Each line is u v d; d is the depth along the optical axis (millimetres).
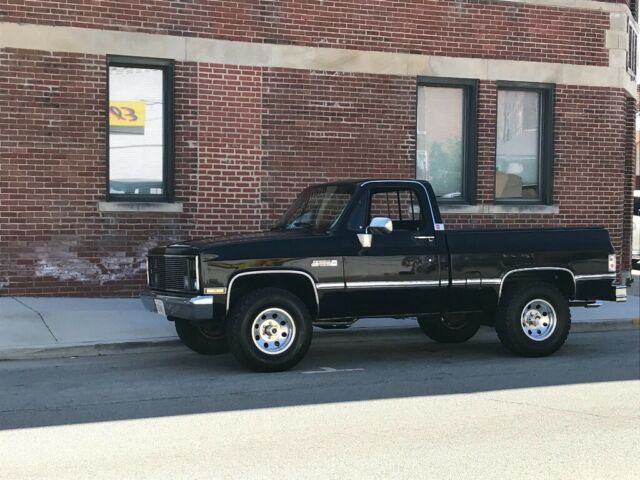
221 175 12953
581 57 15062
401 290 8875
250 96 13062
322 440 5934
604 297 9805
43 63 12023
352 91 13617
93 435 6070
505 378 8281
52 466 5312
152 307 8953
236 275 8211
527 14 14656
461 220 14383
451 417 6617
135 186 12812
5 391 7574
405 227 9188
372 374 8477
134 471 5203
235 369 8703
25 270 12062
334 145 13547
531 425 6379
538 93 15094
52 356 9414
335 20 13477
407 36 13906
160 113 12859
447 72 14172
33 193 12055
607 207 15383
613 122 15344
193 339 9422
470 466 5305
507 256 9312
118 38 12336
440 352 9984
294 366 8844
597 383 8039
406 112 13938
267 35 13109
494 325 9750
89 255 12367
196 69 12766
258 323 8352
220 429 6242
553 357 9594
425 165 14445
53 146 12125
